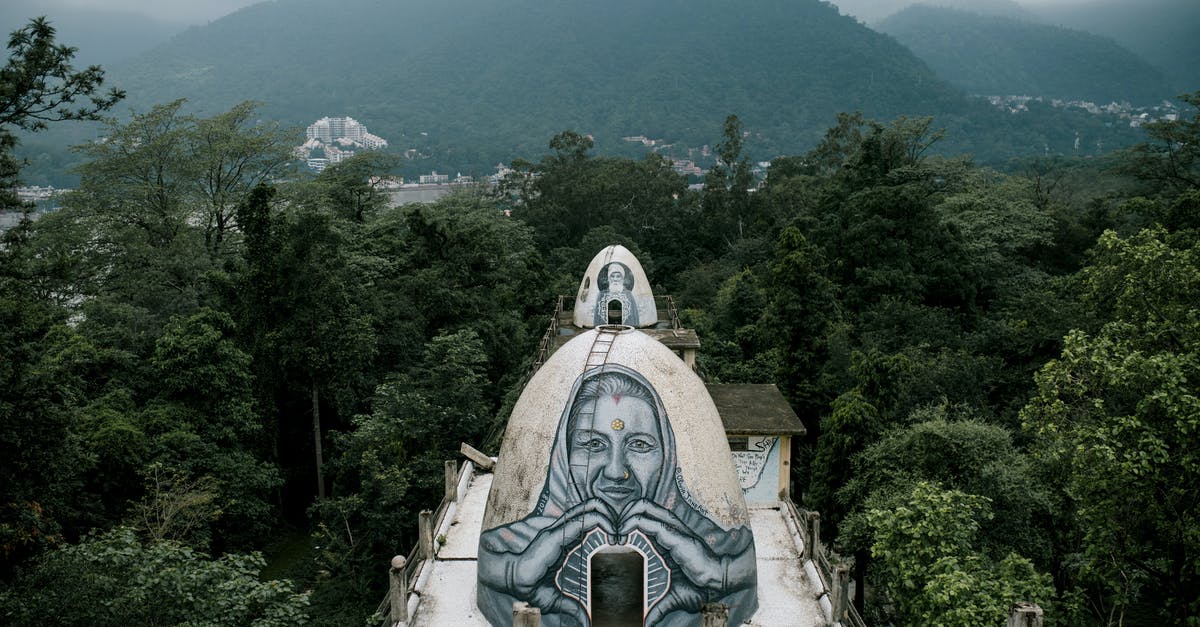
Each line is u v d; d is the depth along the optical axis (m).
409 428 32.38
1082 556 21.62
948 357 36.47
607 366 16.64
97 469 29.70
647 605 15.76
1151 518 18.38
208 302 43.22
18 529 20.06
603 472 15.83
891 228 49.03
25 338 21.22
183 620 17.83
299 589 31.17
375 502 30.22
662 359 17.28
